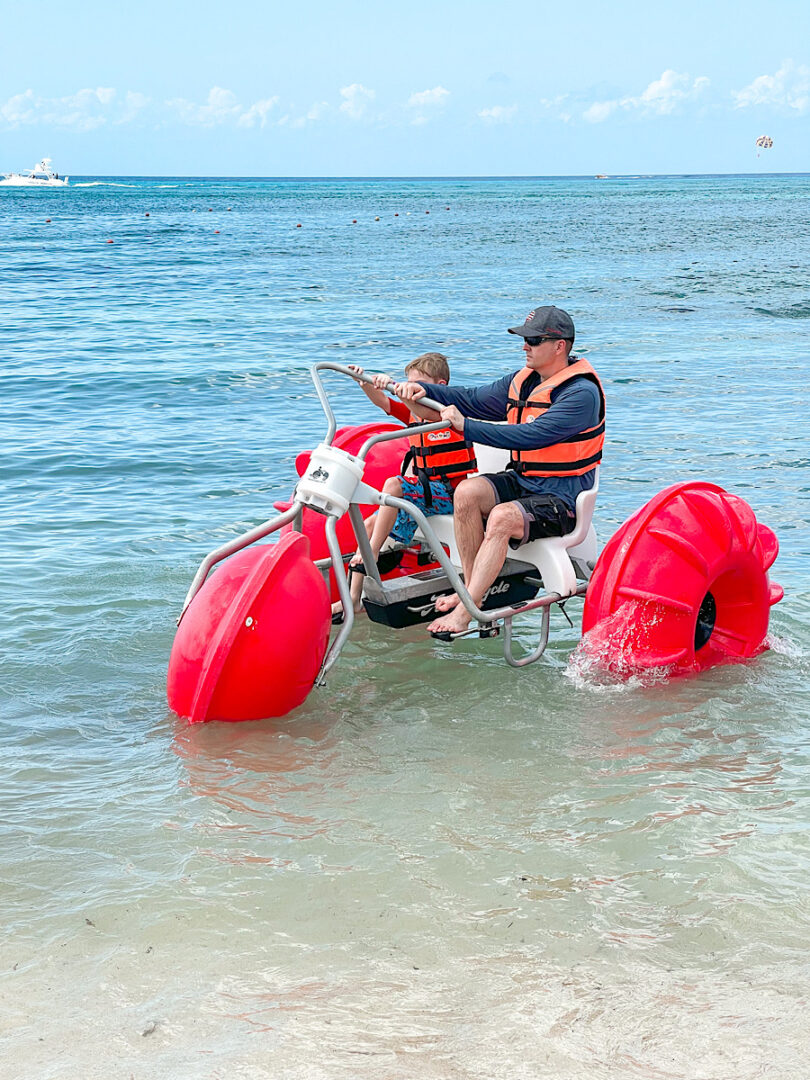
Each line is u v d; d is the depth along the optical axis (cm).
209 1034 242
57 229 5988
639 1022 244
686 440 998
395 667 491
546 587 486
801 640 526
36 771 384
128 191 17925
